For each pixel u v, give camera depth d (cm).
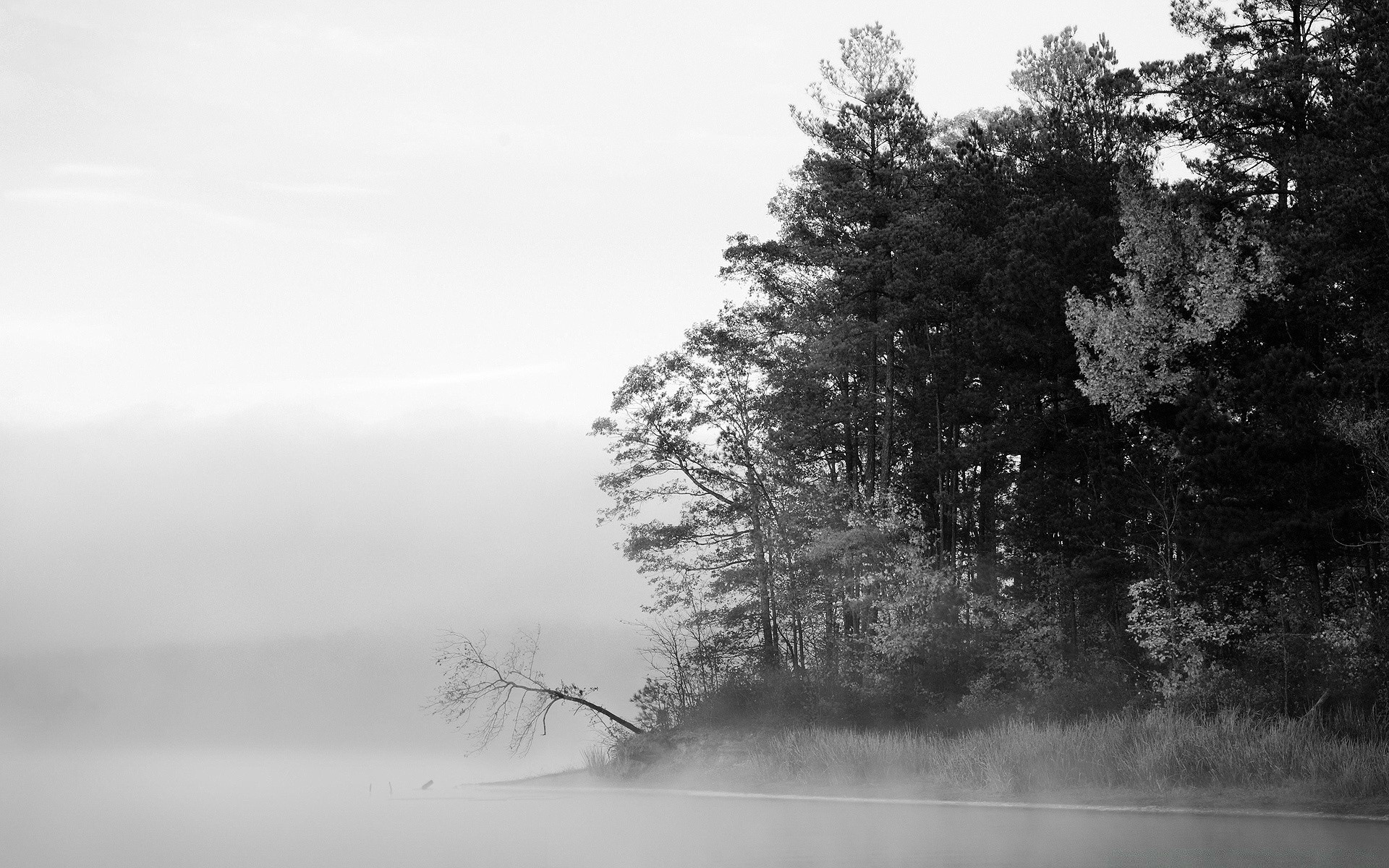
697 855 2066
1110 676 3488
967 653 3894
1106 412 3747
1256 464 3150
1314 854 1805
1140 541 3672
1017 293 3778
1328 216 3142
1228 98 3575
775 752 3528
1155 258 3381
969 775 2953
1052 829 2206
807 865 1886
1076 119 4094
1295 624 3241
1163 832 2091
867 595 4128
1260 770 2525
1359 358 3180
